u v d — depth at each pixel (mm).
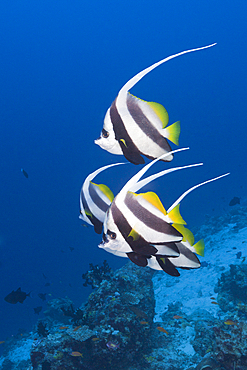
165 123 1127
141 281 7707
